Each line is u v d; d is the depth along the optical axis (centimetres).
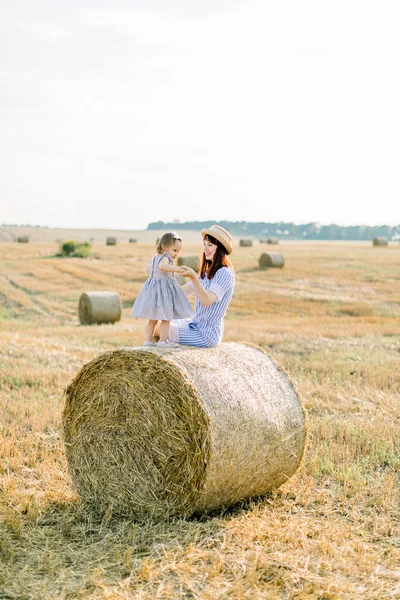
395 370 1202
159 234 13550
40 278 3959
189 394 545
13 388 1049
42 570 467
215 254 631
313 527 542
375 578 459
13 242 7456
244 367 610
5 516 546
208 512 574
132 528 542
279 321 2169
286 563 473
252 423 570
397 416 905
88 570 464
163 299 605
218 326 633
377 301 2716
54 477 652
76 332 1934
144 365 569
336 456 713
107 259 5216
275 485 619
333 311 2522
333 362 1285
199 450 541
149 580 451
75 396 611
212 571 457
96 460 594
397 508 584
